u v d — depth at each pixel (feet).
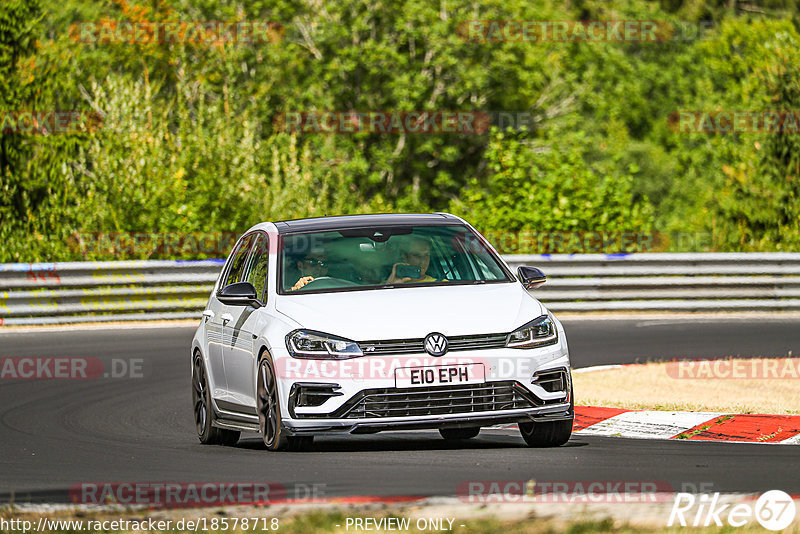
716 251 314.76
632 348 192.03
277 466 94.17
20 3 292.40
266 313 102.83
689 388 146.51
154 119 335.26
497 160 312.91
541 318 100.83
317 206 335.06
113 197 290.15
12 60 291.58
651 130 611.47
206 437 116.16
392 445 110.73
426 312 98.68
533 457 97.60
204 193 304.91
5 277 230.48
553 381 99.14
